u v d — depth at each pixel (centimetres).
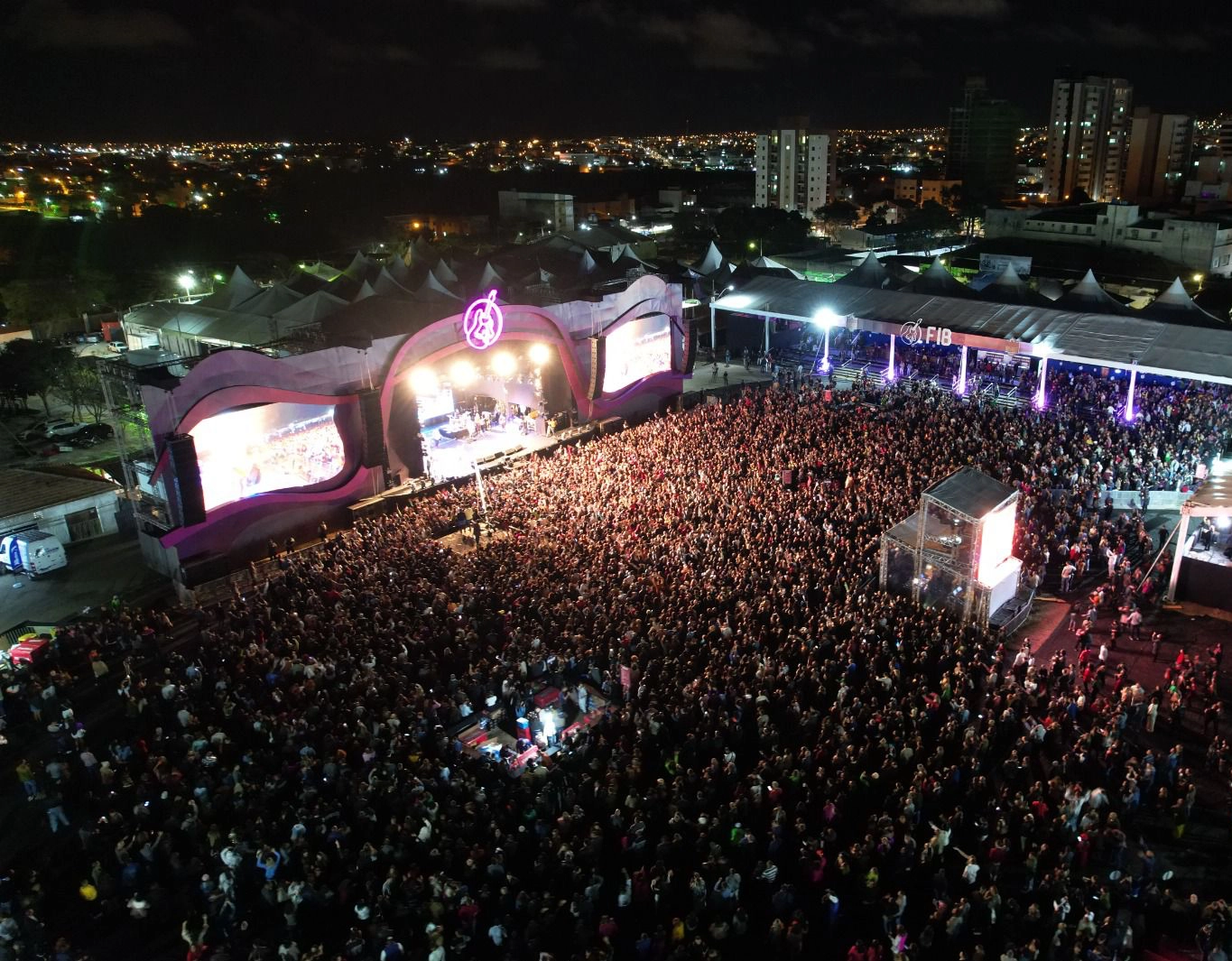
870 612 2694
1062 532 3238
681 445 4216
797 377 5822
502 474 4253
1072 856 1839
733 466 3884
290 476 3800
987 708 2306
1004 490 2894
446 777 2109
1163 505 3625
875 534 3191
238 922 1817
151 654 2923
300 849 1878
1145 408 4662
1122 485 3694
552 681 2569
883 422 4491
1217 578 2862
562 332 4822
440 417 4694
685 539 3162
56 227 10388
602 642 2627
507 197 15162
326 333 4256
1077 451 3934
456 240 13412
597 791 2062
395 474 4212
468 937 1688
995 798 2019
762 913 1794
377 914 1714
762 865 1809
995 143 19738
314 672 2484
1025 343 5044
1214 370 4466
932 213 13638
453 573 3103
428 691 2509
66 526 3856
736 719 2258
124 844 1912
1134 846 1967
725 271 7450
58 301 7081
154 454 3425
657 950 1617
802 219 13038
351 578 3081
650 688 2453
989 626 2788
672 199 17900
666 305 5475
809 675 2411
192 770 2162
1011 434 4119
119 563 3709
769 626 2667
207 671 2642
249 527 3672
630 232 10488
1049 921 1728
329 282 5947
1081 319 5131
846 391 5288
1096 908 1742
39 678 2688
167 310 5488
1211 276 9069
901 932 1627
